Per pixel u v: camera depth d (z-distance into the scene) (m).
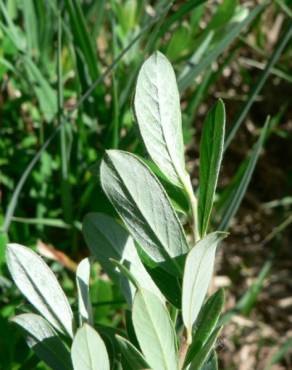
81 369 0.21
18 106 0.46
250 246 0.58
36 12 0.46
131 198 0.21
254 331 0.54
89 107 0.46
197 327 0.23
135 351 0.21
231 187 0.46
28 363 0.32
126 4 0.50
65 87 0.49
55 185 0.45
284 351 0.47
